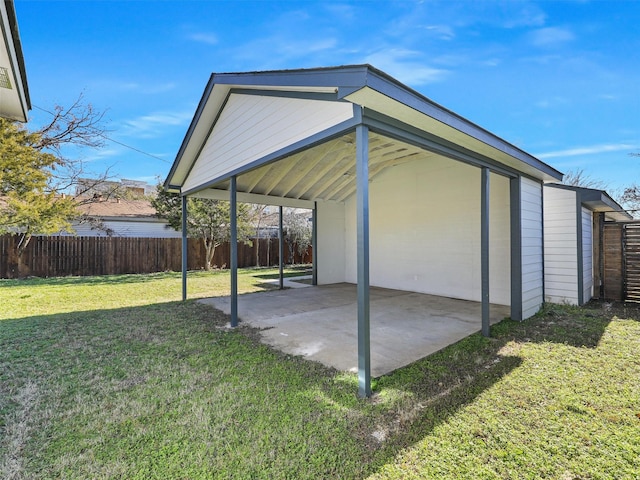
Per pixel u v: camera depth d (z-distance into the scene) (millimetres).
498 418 2469
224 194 7500
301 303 6949
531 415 2512
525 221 5574
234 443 2168
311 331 4805
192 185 6926
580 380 3107
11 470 1902
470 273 7230
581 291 6398
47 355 3799
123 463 1975
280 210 9203
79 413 2533
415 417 2477
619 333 4594
